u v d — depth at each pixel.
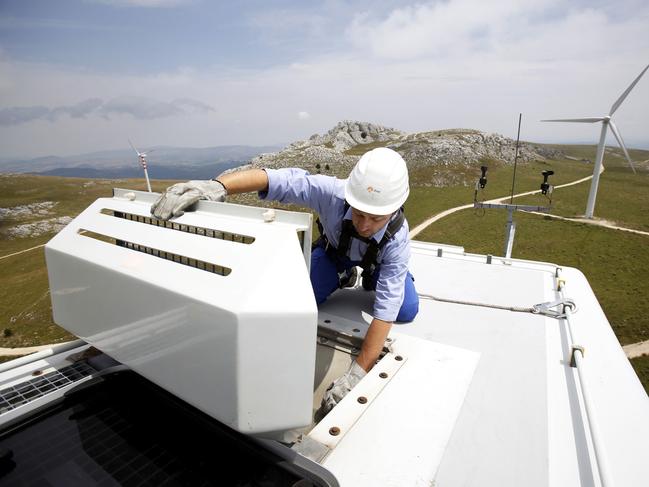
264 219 1.37
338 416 1.49
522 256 42.72
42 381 1.60
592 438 1.42
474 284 3.26
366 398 1.59
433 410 1.56
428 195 65.62
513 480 1.35
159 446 1.35
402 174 1.96
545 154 104.38
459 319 2.60
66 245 1.66
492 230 49.41
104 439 1.38
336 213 2.23
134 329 1.39
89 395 1.60
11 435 1.40
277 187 2.19
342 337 2.20
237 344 1.07
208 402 1.20
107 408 1.54
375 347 1.90
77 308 1.65
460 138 93.44
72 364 1.74
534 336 2.37
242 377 1.10
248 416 1.14
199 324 1.16
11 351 36.16
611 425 1.64
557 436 1.56
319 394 1.96
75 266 1.59
